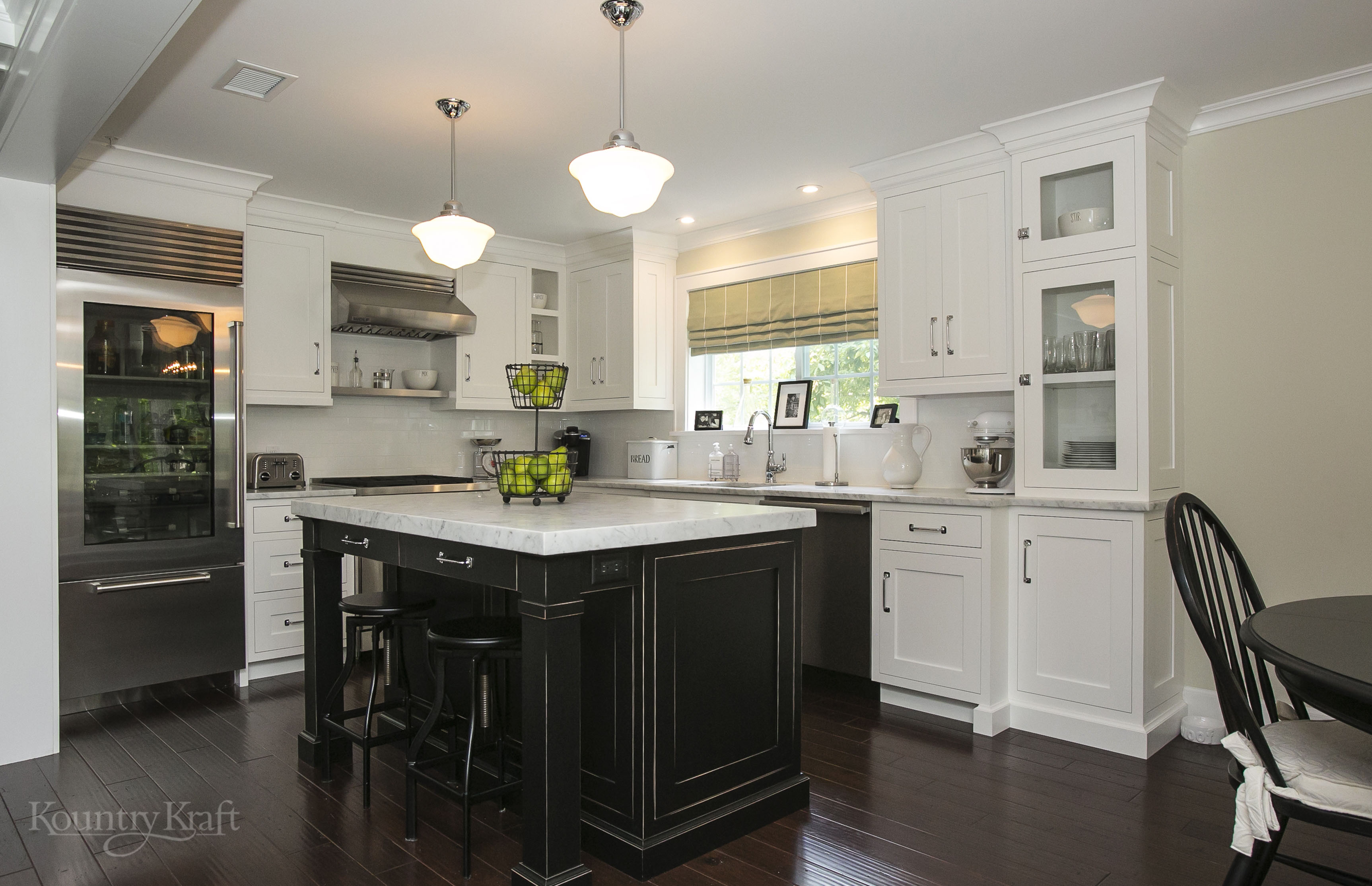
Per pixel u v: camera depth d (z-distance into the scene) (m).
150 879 2.13
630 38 2.70
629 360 5.16
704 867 2.20
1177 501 1.83
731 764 2.38
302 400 4.44
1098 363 3.16
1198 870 2.16
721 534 2.25
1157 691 3.10
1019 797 2.63
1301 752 1.53
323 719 2.84
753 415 4.72
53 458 3.06
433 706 2.38
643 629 2.16
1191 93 3.11
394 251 4.87
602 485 5.05
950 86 3.05
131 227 3.62
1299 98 3.05
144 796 2.65
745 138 3.57
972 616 3.29
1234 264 3.23
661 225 5.02
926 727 3.32
